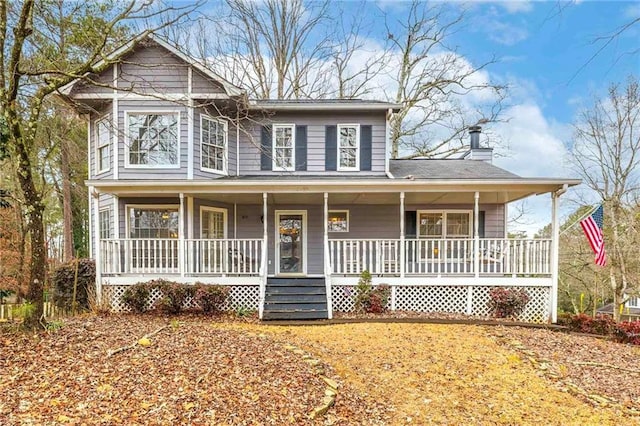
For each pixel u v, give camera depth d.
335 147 12.30
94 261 10.45
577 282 20.16
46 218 21.19
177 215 11.23
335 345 7.04
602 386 5.75
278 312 9.23
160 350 5.46
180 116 10.92
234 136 12.18
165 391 4.20
